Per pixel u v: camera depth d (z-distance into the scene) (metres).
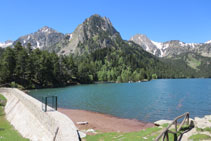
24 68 91.69
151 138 15.83
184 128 16.62
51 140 15.96
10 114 33.56
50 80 107.31
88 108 41.81
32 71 95.38
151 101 52.50
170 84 137.62
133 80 180.62
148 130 18.92
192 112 37.59
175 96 64.25
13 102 38.84
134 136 17.14
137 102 50.88
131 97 61.53
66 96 63.69
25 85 88.88
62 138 13.27
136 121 29.67
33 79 99.69
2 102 45.16
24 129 23.25
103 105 46.00
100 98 59.03
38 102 25.72
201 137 14.21
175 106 44.53
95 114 35.19
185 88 99.38
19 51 96.25
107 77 183.12
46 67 102.81
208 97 61.59
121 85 127.50
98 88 100.25
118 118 31.83
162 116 33.75
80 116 33.00
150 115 34.44
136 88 100.00
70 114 34.81
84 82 150.50
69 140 12.69
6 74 82.69
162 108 41.75
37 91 80.94
